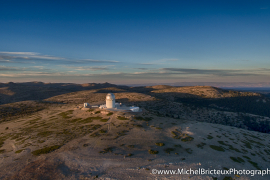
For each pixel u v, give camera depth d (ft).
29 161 99.30
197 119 355.36
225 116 382.22
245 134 196.85
